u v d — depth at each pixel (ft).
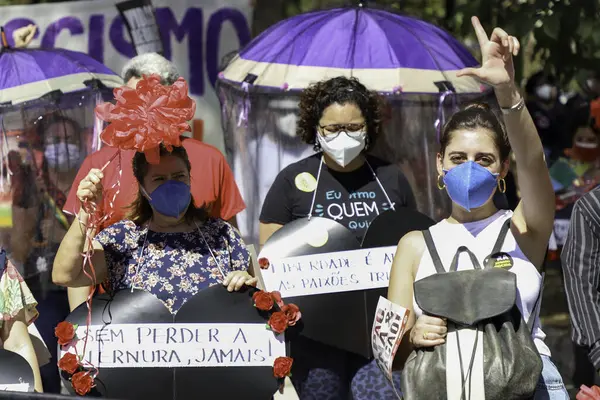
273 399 19.92
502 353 14.48
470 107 16.55
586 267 15.28
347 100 20.36
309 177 21.11
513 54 15.07
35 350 18.37
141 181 16.93
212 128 31.63
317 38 24.35
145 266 17.13
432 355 14.76
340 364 20.02
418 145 24.29
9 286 17.10
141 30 31.42
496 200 20.17
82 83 25.21
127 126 16.15
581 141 32.19
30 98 24.80
